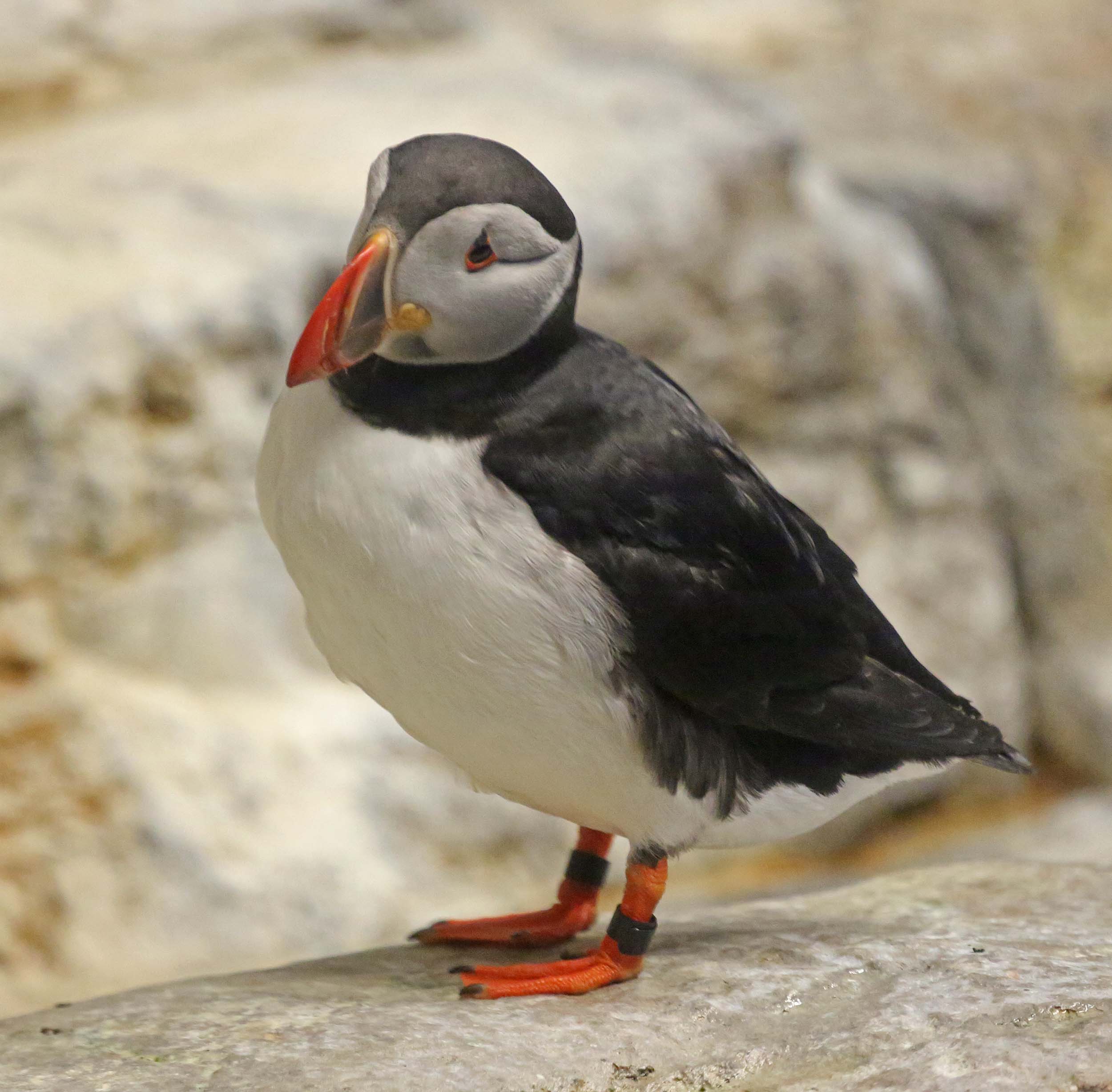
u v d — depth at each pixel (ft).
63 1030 17.76
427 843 36.37
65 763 34.12
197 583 36.32
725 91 48.62
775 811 18.42
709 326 42.98
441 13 54.44
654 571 16.79
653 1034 17.26
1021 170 52.49
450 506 16.20
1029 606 50.01
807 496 44.39
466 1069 16.37
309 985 19.19
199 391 36.27
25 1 48.44
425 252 15.79
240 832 34.73
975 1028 17.02
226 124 45.19
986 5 59.52
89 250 37.47
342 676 18.74
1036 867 23.18
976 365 49.85
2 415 33.83
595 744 17.07
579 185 41.81
